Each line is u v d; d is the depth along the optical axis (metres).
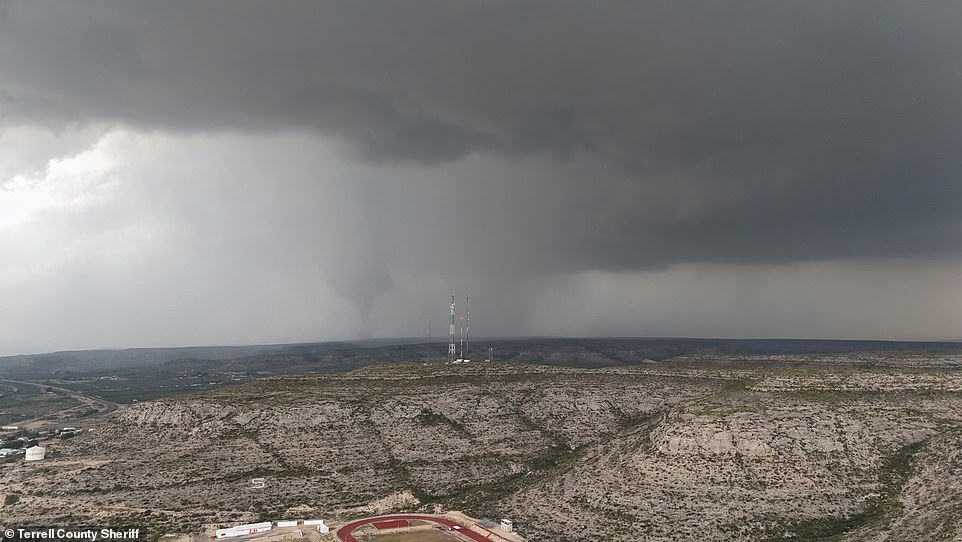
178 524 150.75
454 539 143.75
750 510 137.88
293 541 144.75
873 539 122.00
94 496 160.50
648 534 134.12
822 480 145.12
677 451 157.75
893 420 162.88
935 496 131.75
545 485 166.38
